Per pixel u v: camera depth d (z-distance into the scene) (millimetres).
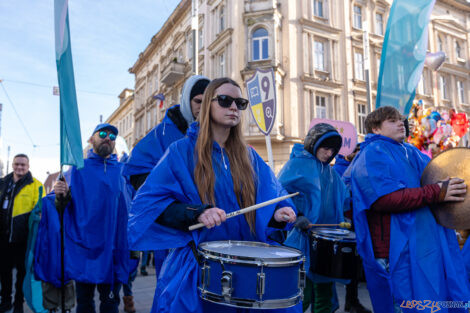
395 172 2139
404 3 3510
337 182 3410
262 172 1834
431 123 7238
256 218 1690
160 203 1536
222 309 1516
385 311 2129
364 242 2176
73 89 2998
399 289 2004
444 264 2035
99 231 3410
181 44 22531
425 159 2438
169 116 2816
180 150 1661
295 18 15953
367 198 2146
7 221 4500
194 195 1576
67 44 2961
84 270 3238
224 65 16406
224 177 1677
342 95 16844
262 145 14953
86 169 3592
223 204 1647
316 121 6652
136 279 6410
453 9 22312
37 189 4781
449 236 2141
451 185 1996
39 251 3545
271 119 4879
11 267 4574
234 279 1357
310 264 2836
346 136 6820
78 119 3020
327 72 16641
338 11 17484
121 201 3650
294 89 15336
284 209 1691
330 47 16891
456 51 22328
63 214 3271
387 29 3545
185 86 2625
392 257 2055
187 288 1450
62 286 3047
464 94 22328
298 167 3215
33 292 4023
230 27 16031
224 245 1544
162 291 1504
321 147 3215
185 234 1540
